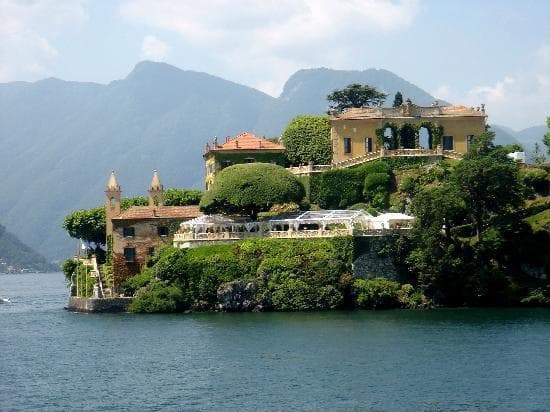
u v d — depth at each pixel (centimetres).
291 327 14238
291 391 9981
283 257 16575
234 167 18388
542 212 17562
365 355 11825
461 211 16750
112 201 19888
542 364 11019
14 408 9606
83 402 9781
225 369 11244
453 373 10675
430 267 16062
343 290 16312
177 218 18738
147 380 10788
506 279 16475
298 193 18225
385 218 17212
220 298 16525
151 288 17188
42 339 14375
